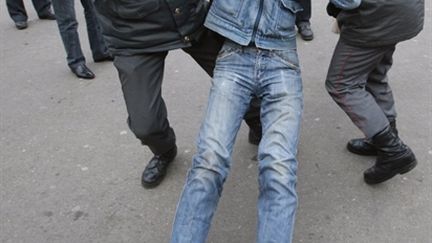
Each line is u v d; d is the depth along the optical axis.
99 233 2.74
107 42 2.54
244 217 2.74
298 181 2.95
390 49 2.68
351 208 2.74
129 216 2.84
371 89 2.92
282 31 2.33
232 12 2.32
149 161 3.24
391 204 2.75
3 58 4.99
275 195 1.98
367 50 2.54
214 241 2.61
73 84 4.35
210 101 2.25
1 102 4.15
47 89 4.30
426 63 4.14
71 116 3.86
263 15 2.29
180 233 1.99
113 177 3.14
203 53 2.74
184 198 2.04
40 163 3.34
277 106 2.21
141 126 2.61
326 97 3.74
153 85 2.60
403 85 3.84
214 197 2.06
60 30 4.28
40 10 5.83
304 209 2.75
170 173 3.11
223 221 2.72
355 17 2.44
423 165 3.00
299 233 2.61
